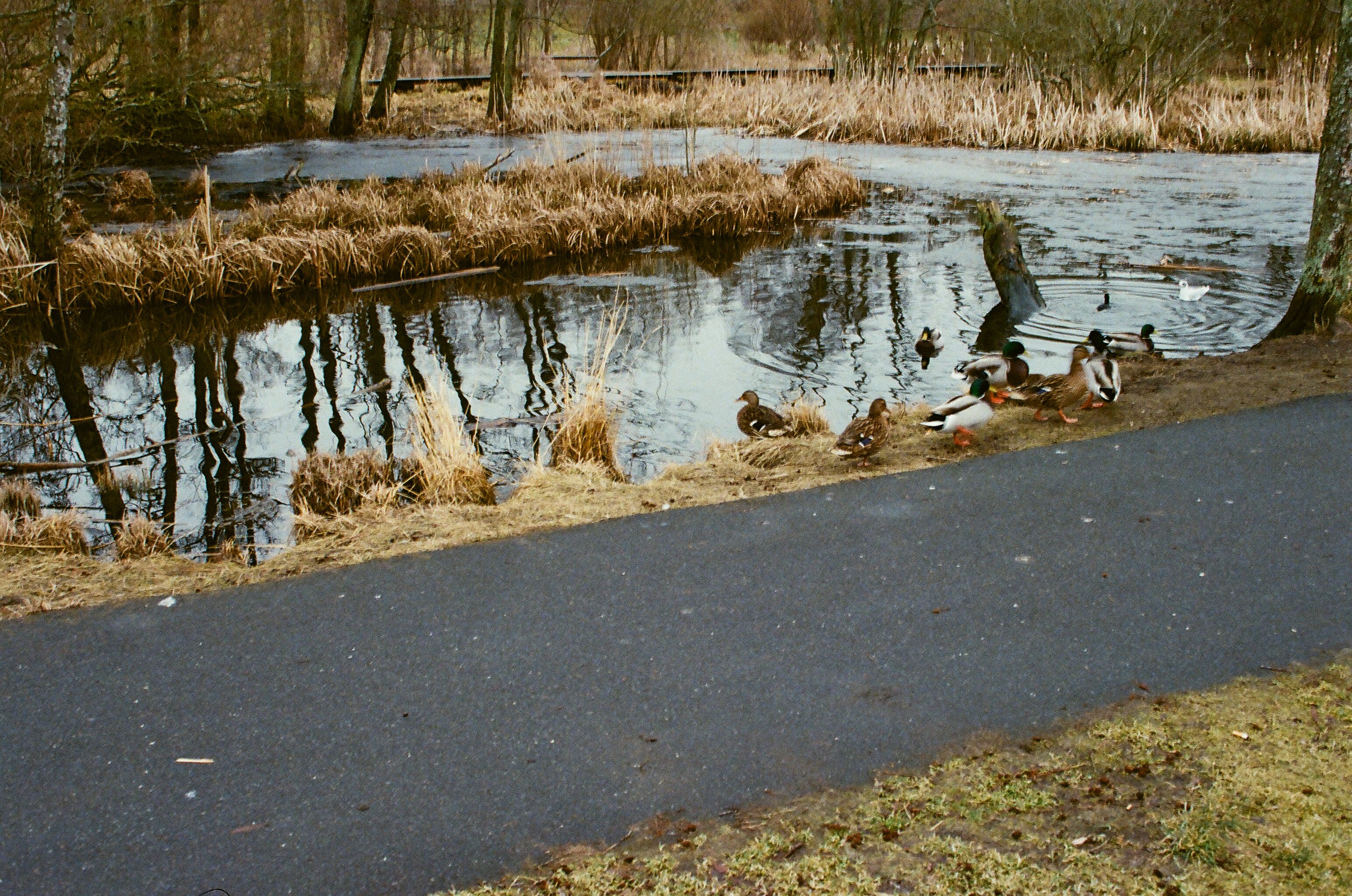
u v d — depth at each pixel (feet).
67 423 36.24
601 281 53.83
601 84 123.34
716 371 39.32
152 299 50.26
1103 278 49.29
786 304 48.14
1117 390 27.07
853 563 19.45
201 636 17.44
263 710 15.34
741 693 15.48
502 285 53.62
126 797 13.55
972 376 33.04
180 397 38.99
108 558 24.13
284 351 44.04
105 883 12.14
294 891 11.98
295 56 104.27
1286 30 110.42
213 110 93.61
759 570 19.27
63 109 48.14
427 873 12.21
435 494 25.14
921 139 100.22
